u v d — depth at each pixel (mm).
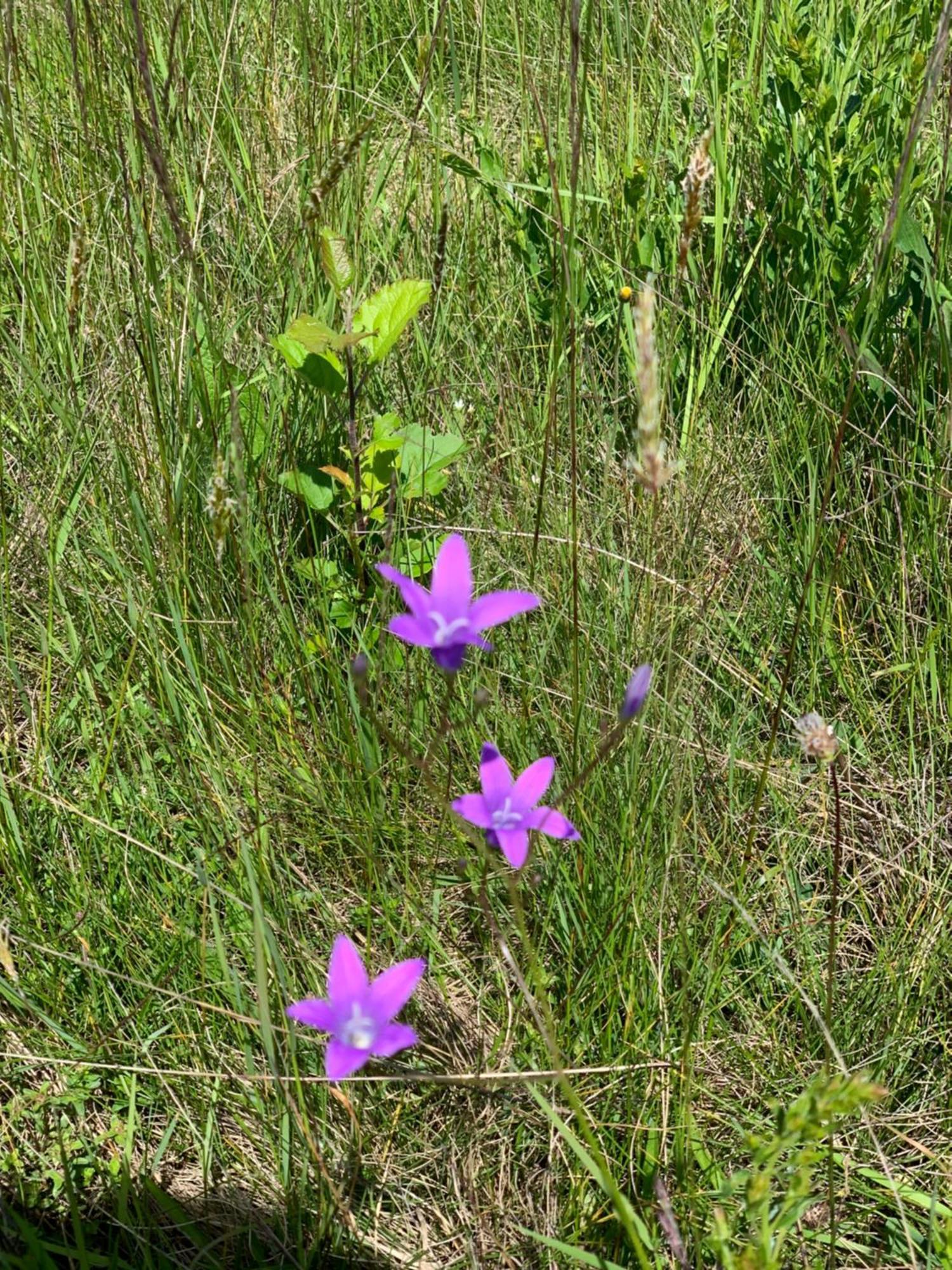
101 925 545
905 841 604
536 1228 477
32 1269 428
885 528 711
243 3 1024
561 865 544
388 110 879
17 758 613
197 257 737
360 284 763
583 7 991
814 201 816
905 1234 460
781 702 498
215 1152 487
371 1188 484
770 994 540
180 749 592
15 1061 504
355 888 575
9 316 818
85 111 724
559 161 795
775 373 750
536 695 607
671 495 670
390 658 624
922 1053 524
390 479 640
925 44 789
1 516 663
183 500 636
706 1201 459
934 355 739
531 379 800
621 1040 506
